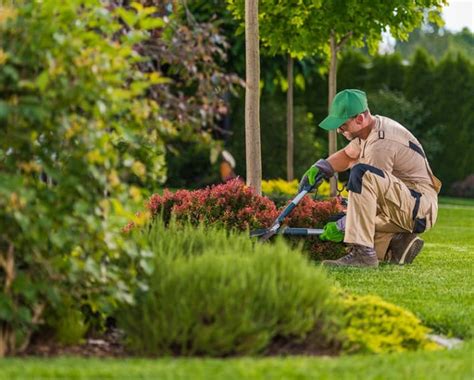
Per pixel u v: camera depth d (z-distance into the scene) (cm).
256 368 448
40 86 469
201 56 589
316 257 945
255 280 534
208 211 936
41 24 489
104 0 568
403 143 915
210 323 523
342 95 915
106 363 471
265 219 934
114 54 515
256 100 1014
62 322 542
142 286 535
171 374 434
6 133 500
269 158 2405
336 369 459
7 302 492
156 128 561
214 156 568
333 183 1495
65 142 517
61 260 509
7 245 506
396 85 2761
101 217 518
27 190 490
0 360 480
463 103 2752
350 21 1446
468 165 2766
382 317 572
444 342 583
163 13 633
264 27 1473
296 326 525
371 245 888
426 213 918
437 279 811
